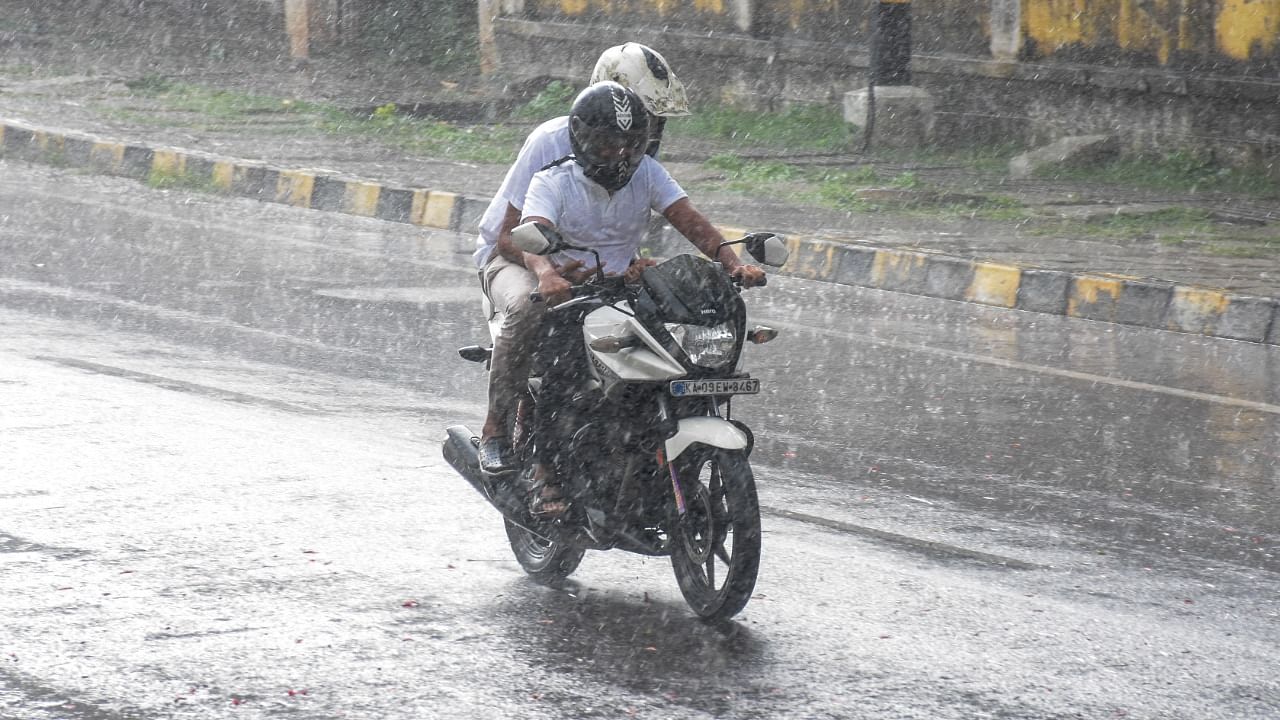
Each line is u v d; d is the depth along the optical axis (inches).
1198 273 1077.8
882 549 510.6
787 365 821.9
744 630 427.8
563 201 434.6
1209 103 1627.7
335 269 1058.7
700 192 1427.2
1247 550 527.2
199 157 1460.4
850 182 1498.5
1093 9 1708.9
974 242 1191.6
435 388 725.9
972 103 1815.9
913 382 789.2
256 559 471.5
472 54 2428.6
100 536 484.7
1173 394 783.7
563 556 457.4
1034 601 461.7
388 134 1777.8
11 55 2329.0
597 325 416.2
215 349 786.2
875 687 388.2
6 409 636.7
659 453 422.0
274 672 383.9
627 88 429.1
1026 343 914.1
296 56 2397.9
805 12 1959.9
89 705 360.2
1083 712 376.2
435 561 480.4
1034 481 608.4
